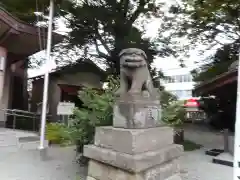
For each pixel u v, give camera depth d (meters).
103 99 4.55
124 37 10.00
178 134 7.92
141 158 2.69
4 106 10.40
